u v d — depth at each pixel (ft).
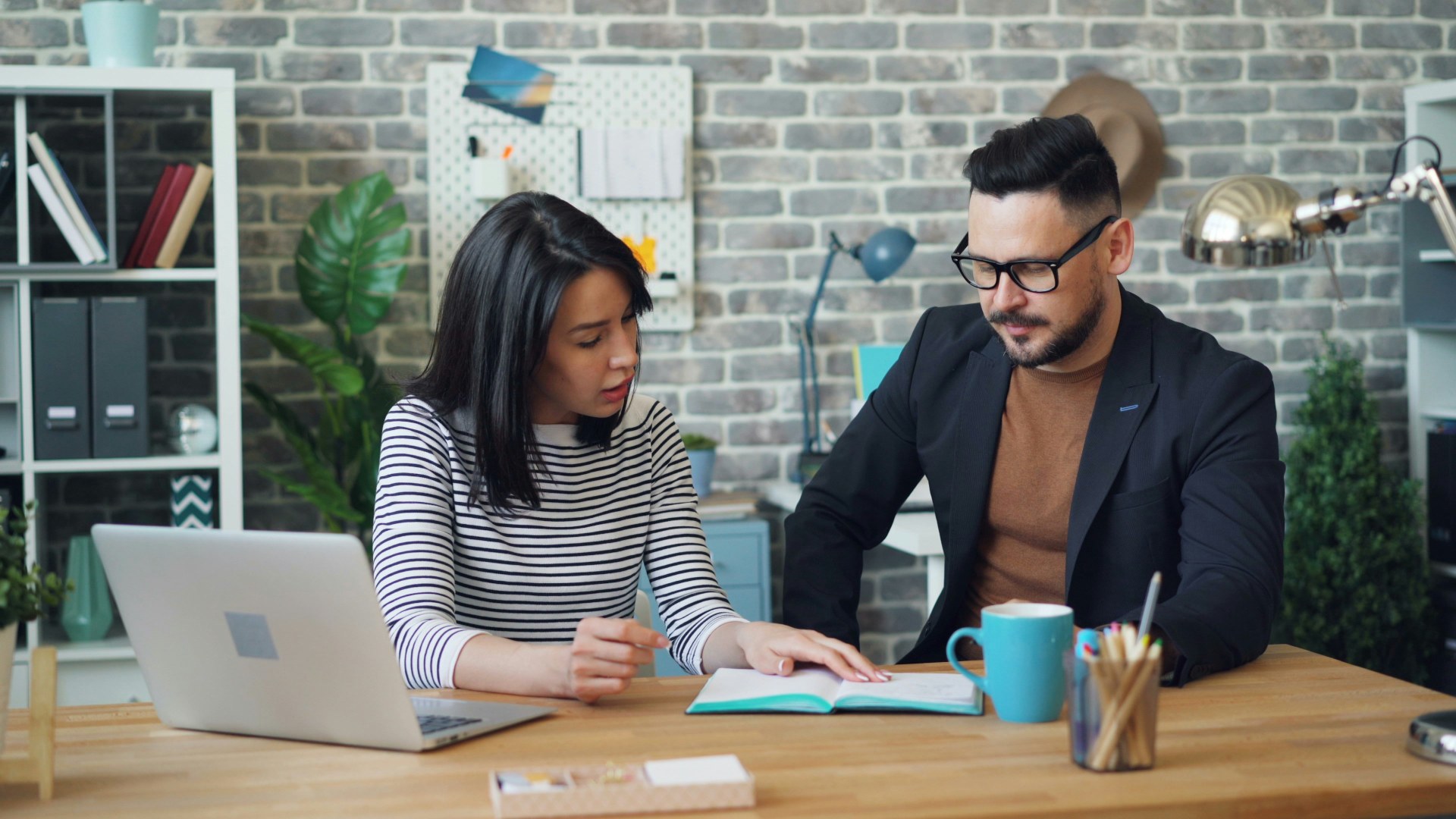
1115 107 12.29
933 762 3.52
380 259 10.62
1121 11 12.36
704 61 11.83
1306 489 12.07
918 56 12.10
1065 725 3.93
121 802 3.29
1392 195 4.46
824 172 12.04
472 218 11.42
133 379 9.69
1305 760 3.50
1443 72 12.85
